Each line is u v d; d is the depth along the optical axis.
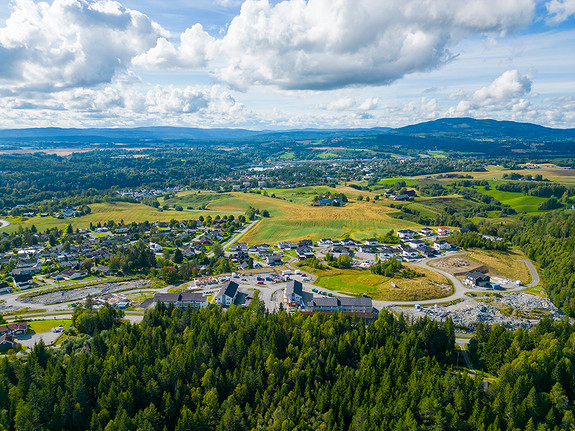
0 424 88.56
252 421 94.06
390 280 191.88
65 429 94.06
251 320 128.50
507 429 87.69
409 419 87.62
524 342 118.75
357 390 99.44
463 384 99.81
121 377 103.25
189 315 136.38
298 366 109.31
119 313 152.75
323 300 157.62
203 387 104.62
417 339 121.12
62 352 121.81
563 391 96.94
